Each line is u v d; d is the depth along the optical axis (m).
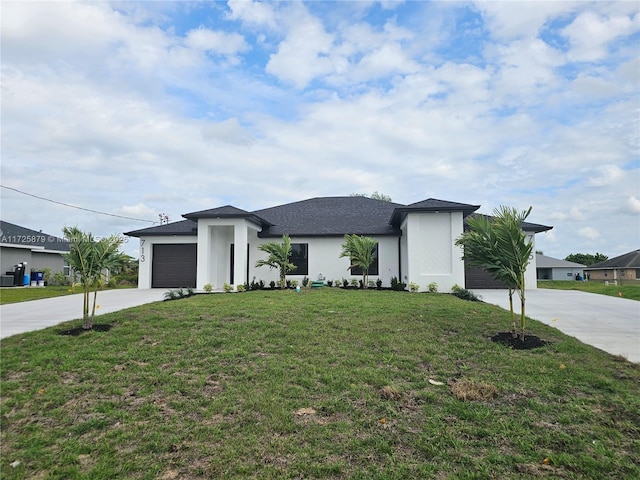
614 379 5.25
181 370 5.63
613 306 12.09
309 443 3.76
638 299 14.12
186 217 17.00
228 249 19.69
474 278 18.95
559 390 4.90
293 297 12.57
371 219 20.88
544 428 4.00
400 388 5.00
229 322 8.27
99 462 3.47
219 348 6.57
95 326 7.98
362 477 3.22
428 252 16.16
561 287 23.08
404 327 7.93
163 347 6.53
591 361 5.99
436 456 3.53
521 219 7.42
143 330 7.59
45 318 9.73
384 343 6.88
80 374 5.46
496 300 13.77
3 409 4.46
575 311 10.98
